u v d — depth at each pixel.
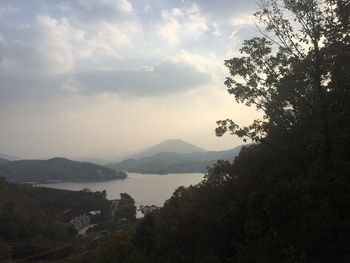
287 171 23.02
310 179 19.19
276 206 21.42
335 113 21.25
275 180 23.56
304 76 22.78
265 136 27.39
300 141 23.03
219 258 24.48
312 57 21.83
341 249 18.14
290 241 19.64
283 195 21.28
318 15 21.75
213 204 29.31
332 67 21.52
